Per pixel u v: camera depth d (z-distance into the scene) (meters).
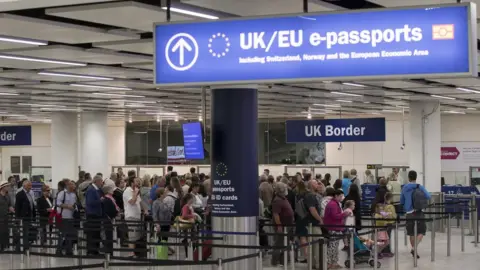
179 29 7.85
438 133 25.28
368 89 21.36
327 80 7.41
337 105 28.12
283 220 15.09
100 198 17.11
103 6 9.88
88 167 28.84
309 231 14.36
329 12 7.36
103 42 12.91
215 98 12.22
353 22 7.30
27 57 14.45
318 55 7.41
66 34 11.95
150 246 14.97
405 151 34.56
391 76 7.20
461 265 15.98
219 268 9.80
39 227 15.98
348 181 25.05
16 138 26.31
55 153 28.94
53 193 27.98
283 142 36.94
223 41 7.71
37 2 9.06
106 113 29.30
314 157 36.31
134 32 12.27
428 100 25.19
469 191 26.00
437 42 7.08
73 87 20.34
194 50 7.80
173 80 7.87
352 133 22.08
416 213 17.08
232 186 12.15
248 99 12.14
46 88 20.56
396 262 14.77
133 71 16.94
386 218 15.97
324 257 13.21
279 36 7.53
